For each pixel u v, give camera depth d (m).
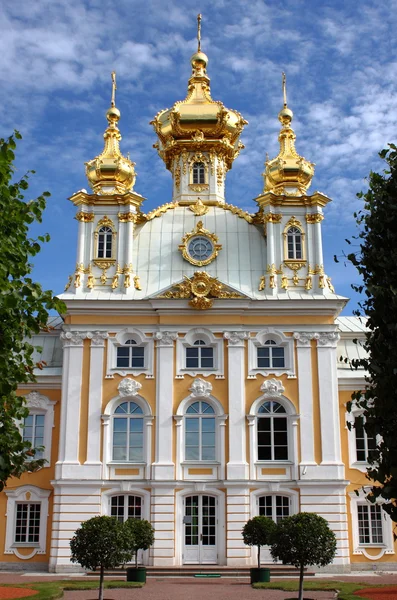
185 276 47.59
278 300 47.16
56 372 48.31
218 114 56.00
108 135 53.41
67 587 34.09
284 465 44.91
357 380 48.47
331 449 45.06
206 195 55.06
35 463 22.67
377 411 21.50
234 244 50.88
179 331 46.91
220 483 44.31
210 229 51.78
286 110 54.56
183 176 55.53
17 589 31.44
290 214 50.31
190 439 45.56
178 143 55.94
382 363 21.61
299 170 51.66
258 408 46.09
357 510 45.88
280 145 53.81
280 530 29.58
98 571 41.38
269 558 43.38
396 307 21.20
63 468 44.50
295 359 46.69
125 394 45.78
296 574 41.12
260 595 31.72
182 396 45.97
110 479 44.47
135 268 49.69
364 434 47.47
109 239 49.78
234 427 45.34
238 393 45.88
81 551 28.58
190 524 44.03
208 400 46.00
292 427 45.44
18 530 45.66
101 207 50.19
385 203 22.88
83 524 29.25
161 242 50.94
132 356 46.94
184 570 41.41
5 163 22.30
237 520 43.66
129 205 49.97
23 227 23.02
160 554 43.06
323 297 47.66
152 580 38.97
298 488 44.47
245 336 46.84
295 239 49.94
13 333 22.14
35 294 22.19
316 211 50.12
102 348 46.62
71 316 47.09
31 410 47.78
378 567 44.75
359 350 51.91
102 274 48.84
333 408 45.75
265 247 50.75
